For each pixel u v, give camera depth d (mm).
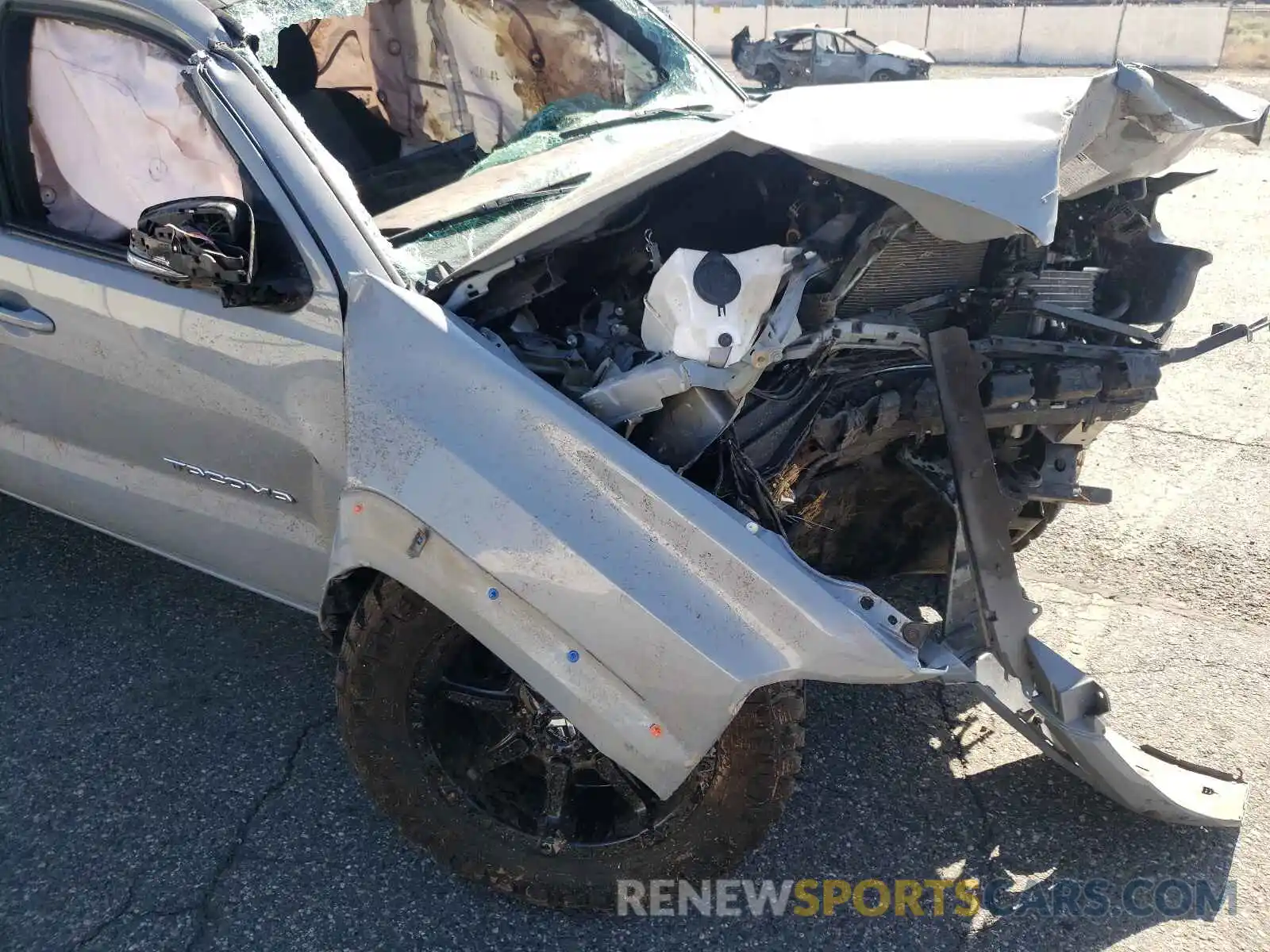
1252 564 3848
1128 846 2650
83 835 2664
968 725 3062
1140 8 25094
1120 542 4008
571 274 2521
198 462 2629
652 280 2219
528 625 2066
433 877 2553
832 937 2404
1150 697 3189
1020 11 26250
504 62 3789
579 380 2223
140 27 2412
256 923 2434
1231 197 9523
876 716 3096
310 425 2307
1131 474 4492
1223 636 3467
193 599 3586
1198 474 4488
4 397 2994
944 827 2713
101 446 2850
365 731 2330
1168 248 2732
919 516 3045
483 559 2057
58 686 3174
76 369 2703
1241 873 2568
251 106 2312
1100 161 2291
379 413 2145
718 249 2475
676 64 3596
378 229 2381
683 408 2127
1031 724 2541
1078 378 2492
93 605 3543
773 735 2158
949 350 2373
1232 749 2982
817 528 2842
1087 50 25766
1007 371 2527
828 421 2486
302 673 3252
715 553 1989
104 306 2535
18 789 2801
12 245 2711
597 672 2045
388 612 2219
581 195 2225
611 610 2008
